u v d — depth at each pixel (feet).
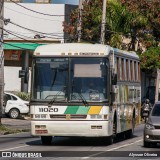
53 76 92.79
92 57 92.73
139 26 198.59
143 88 242.58
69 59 92.99
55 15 202.08
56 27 202.39
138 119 122.11
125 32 196.85
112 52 96.27
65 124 91.09
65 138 111.45
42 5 203.00
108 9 194.29
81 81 92.17
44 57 93.45
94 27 196.34
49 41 201.67
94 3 196.54
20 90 202.18
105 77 92.07
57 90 92.22
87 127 90.94
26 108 169.68
